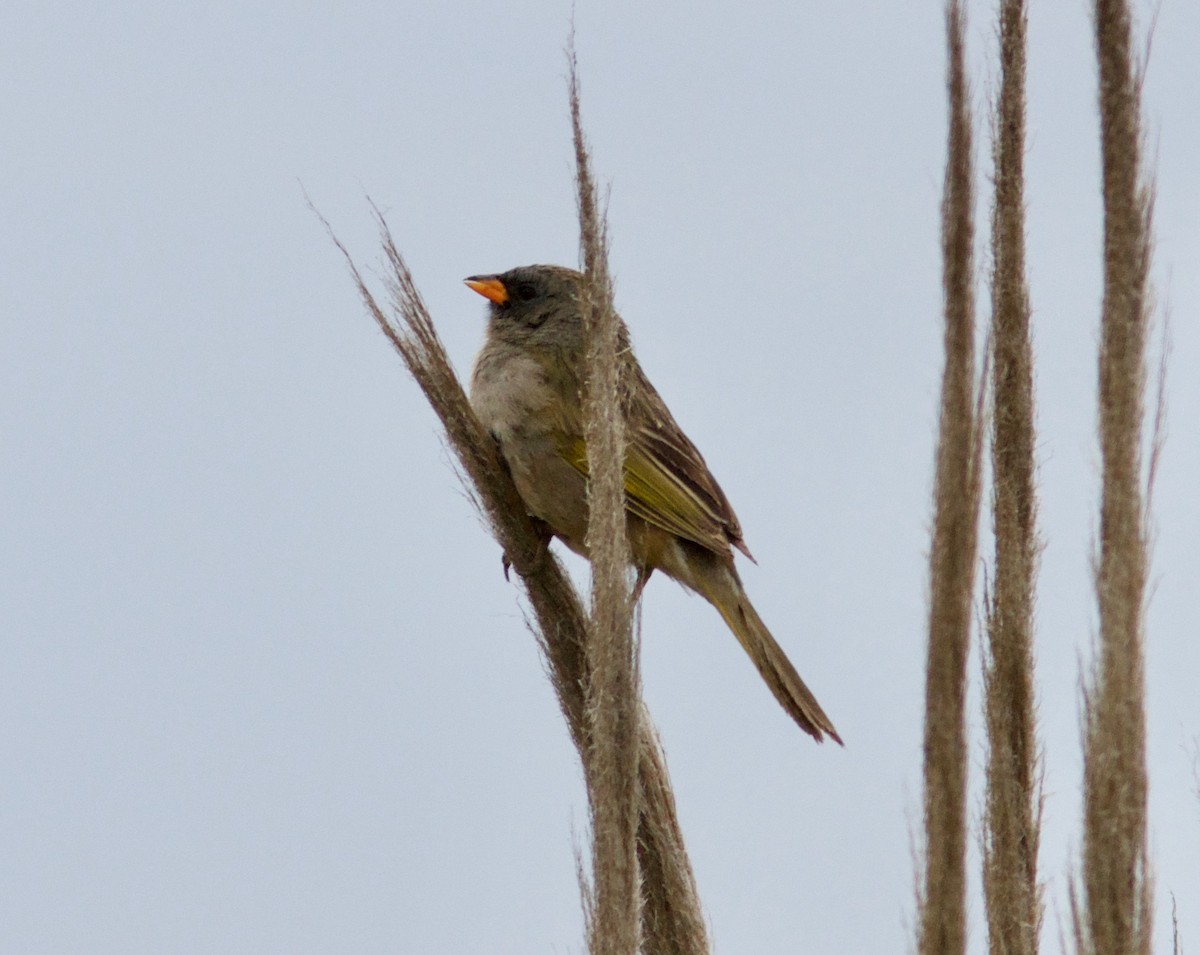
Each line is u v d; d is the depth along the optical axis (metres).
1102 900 5.17
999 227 6.47
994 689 6.31
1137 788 5.18
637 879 6.30
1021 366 6.45
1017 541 6.37
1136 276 5.22
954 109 5.44
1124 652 5.20
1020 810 6.23
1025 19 6.48
